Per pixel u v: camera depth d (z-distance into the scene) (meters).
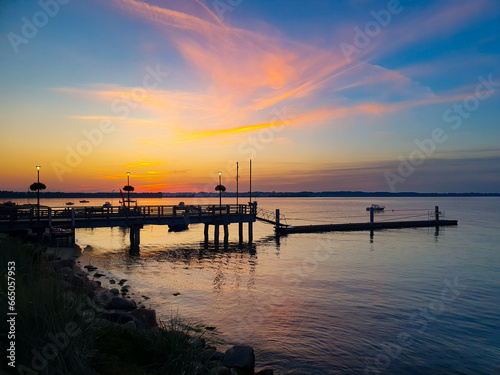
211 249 33.47
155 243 37.59
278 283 19.62
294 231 46.72
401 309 15.20
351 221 73.75
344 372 9.75
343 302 16.09
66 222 27.77
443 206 170.12
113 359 5.80
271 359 10.40
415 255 29.61
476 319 14.00
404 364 10.27
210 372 6.68
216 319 13.57
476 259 27.77
